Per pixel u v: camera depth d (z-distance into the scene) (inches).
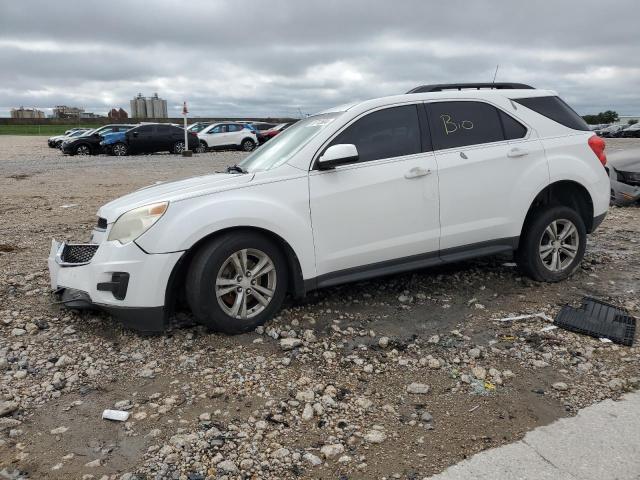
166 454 110.1
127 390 135.3
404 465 107.3
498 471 105.0
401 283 208.7
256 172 168.9
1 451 111.9
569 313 175.3
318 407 126.0
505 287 204.4
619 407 126.3
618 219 333.4
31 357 152.3
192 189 161.2
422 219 182.1
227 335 163.5
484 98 196.7
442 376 141.3
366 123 179.3
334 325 170.2
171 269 152.6
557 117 207.8
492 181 190.7
